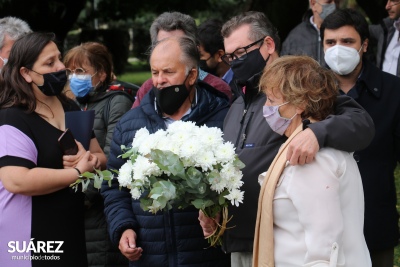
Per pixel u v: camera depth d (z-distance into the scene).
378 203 4.80
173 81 4.56
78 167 4.50
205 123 4.70
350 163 3.59
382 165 4.84
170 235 4.52
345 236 3.48
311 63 3.65
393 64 8.32
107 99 5.66
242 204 4.08
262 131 4.10
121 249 4.53
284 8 13.04
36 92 4.59
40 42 4.53
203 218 4.05
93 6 20.03
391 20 8.57
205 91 4.81
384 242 4.82
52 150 4.52
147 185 3.81
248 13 4.80
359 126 3.58
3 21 5.98
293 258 3.50
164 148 3.78
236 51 4.71
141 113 4.79
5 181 4.39
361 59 5.09
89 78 5.59
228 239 4.19
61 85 4.59
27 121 4.49
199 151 3.74
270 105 3.69
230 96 5.82
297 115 3.65
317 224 3.37
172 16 6.14
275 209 3.55
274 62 3.69
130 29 23.72
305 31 7.91
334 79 3.68
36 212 4.49
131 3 19.33
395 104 4.91
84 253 4.72
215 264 4.61
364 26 5.09
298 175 3.45
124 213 4.66
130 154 4.00
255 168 4.04
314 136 3.44
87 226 5.40
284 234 3.55
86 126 4.77
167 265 4.55
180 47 4.58
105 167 4.99
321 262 3.36
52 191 4.47
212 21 6.67
